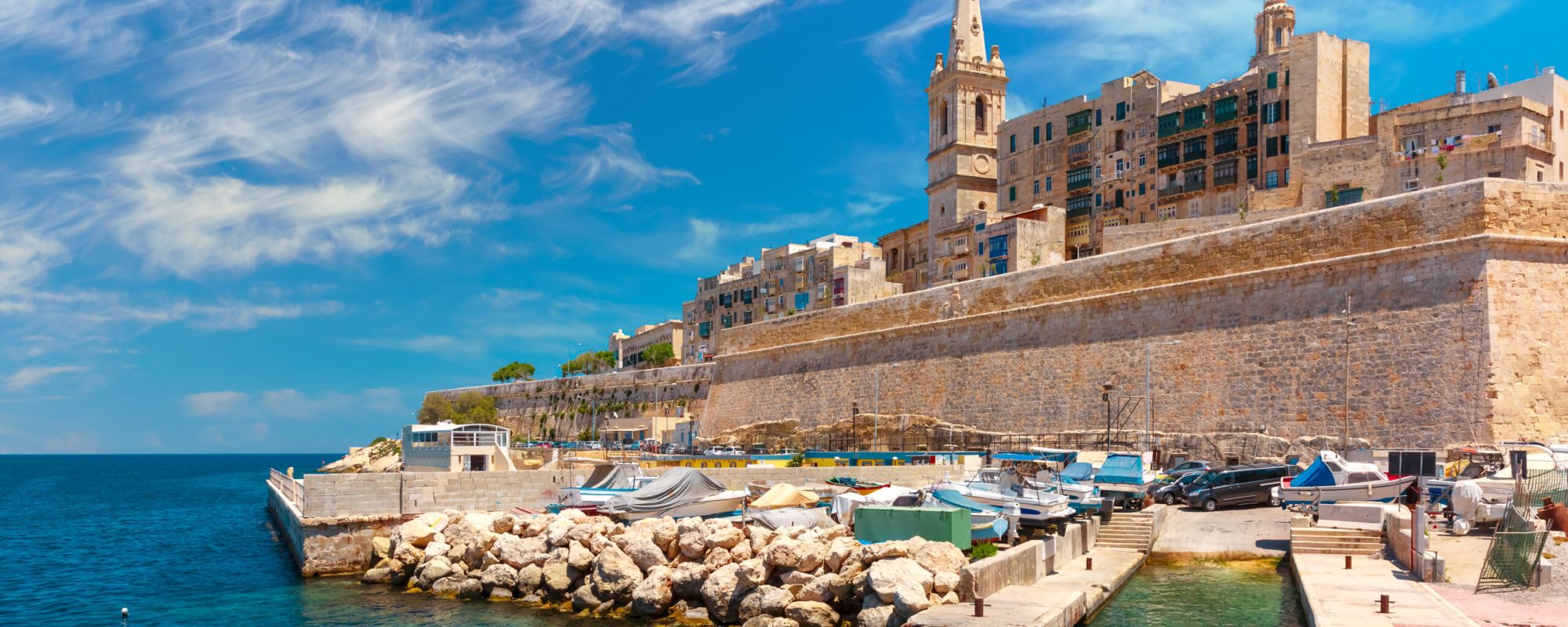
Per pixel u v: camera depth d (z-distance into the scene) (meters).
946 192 106.94
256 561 47.44
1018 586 27.61
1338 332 47.25
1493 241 43.19
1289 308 49.41
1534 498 30.61
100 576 44.31
